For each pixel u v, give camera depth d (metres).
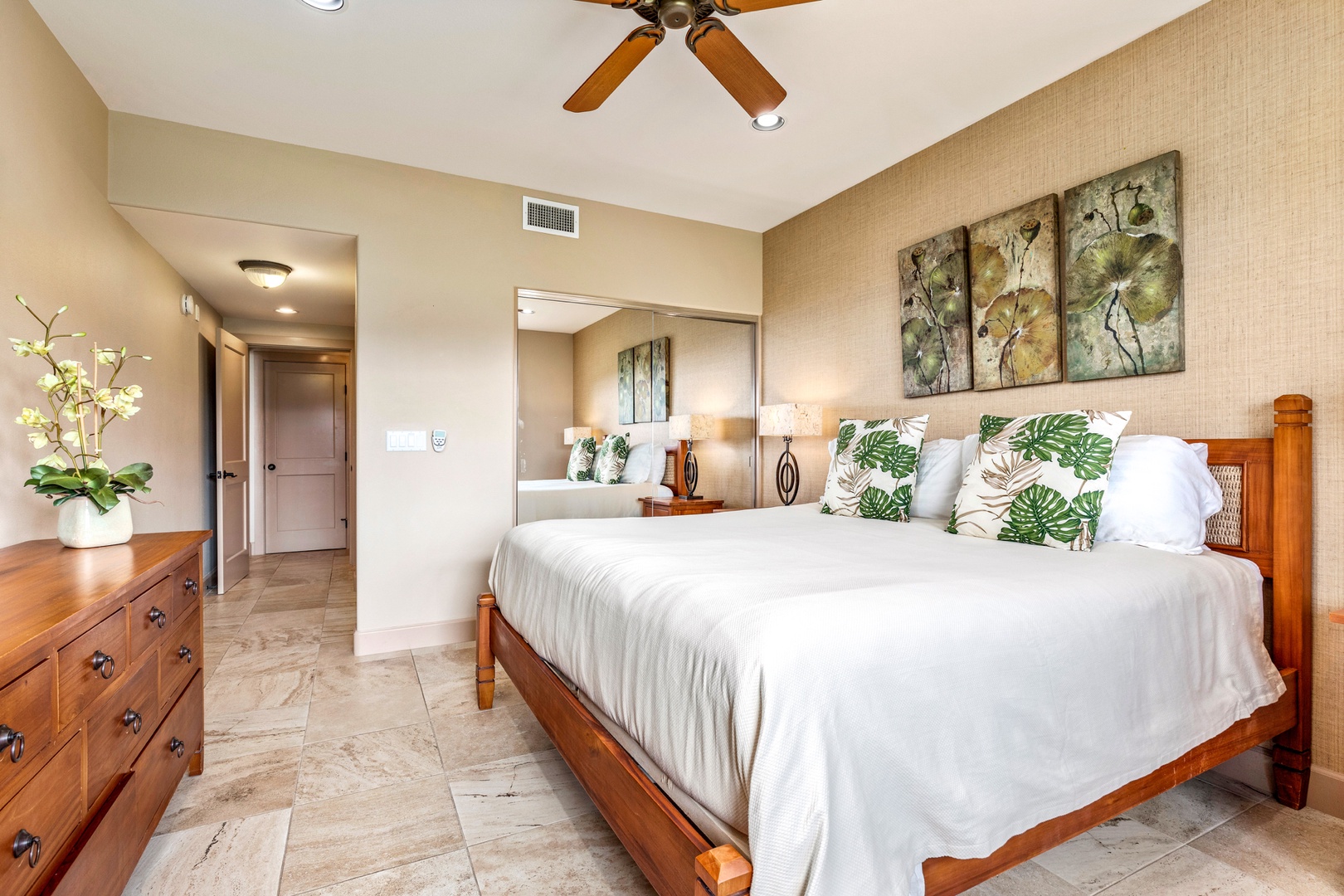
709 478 4.22
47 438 1.84
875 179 3.47
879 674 1.10
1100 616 1.40
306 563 5.48
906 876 1.04
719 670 1.10
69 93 2.34
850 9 2.13
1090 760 1.32
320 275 3.86
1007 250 2.74
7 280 1.89
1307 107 1.90
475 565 3.43
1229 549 2.01
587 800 1.92
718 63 1.97
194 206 2.85
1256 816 1.84
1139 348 2.28
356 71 2.47
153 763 1.55
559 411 3.72
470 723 2.44
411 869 1.60
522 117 2.83
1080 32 2.28
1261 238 2.00
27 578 1.41
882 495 2.69
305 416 6.07
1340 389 1.84
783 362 4.20
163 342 3.52
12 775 0.92
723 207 3.92
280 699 2.64
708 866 0.94
